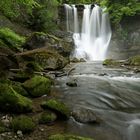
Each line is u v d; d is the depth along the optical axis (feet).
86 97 27.17
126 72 42.09
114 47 79.10
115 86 32.45
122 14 76.54
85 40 84.07
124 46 77.56
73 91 29.14
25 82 26.96
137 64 49.42
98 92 29.27
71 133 18.95
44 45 46.83
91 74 39.65
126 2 78.84
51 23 74.49
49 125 19.95
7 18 61.62
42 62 38.58
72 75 38.06
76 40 81.35
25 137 17.78
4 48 32.30
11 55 30.68
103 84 33.09
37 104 23.58
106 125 20.52
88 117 20.85
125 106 25.27
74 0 103.14
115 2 80.89
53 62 39.58
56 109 20.95
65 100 25.80
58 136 17.16
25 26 67.97
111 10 82.07
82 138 16.99
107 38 82.89
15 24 64.13
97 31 85.66
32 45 46.42
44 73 34.94
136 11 75.20
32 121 19.51
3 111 20.81
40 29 70.69
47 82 27.86
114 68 46.55
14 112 20.86
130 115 22.66
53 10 79.56
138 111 23.82
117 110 23.91
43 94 26.63
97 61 63.10
